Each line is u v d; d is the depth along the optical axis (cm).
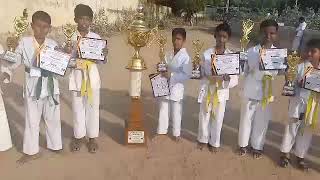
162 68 578
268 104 551
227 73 531
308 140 538
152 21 2444
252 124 575
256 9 4131
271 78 539
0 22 1364
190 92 921
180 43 588
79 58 525
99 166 530
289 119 538
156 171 525
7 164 520
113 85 950
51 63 494
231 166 550
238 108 809
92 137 570
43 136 614
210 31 2638
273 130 691
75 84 546
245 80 559
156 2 2886
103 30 1831
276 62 515
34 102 515
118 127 673
